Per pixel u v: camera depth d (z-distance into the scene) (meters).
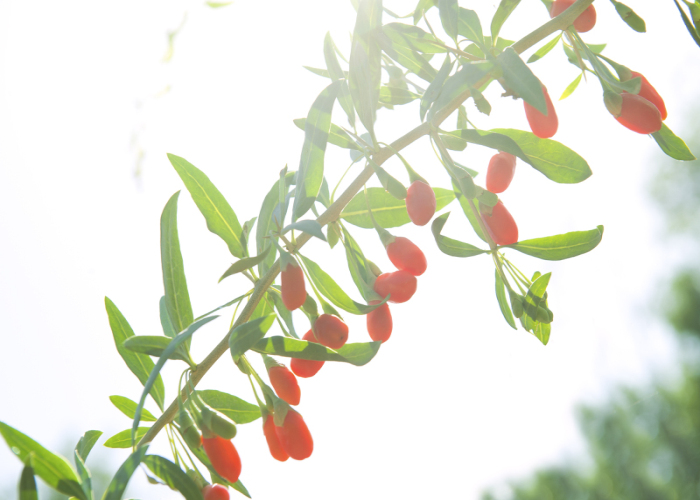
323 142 0.55
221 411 0.56
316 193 0.55
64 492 0.51
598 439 4.82
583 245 0.54
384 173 0.54
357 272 0.56
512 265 0.56
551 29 0.56
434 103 0.54
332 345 0.54
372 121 0.55
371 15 0.56
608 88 0.56
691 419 4.50
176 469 0.52
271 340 0.53
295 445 0.53
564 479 4.75
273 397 0.54
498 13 0.56
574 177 0.56
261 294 0.54
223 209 0.56
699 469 4.43
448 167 0.55
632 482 4.68
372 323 0.54
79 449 0.55
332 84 0.55
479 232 0.58
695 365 4.57
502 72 0.53
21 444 0.51
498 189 0.56
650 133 0.56
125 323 0.57
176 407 0.54
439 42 0.56
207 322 0.51
